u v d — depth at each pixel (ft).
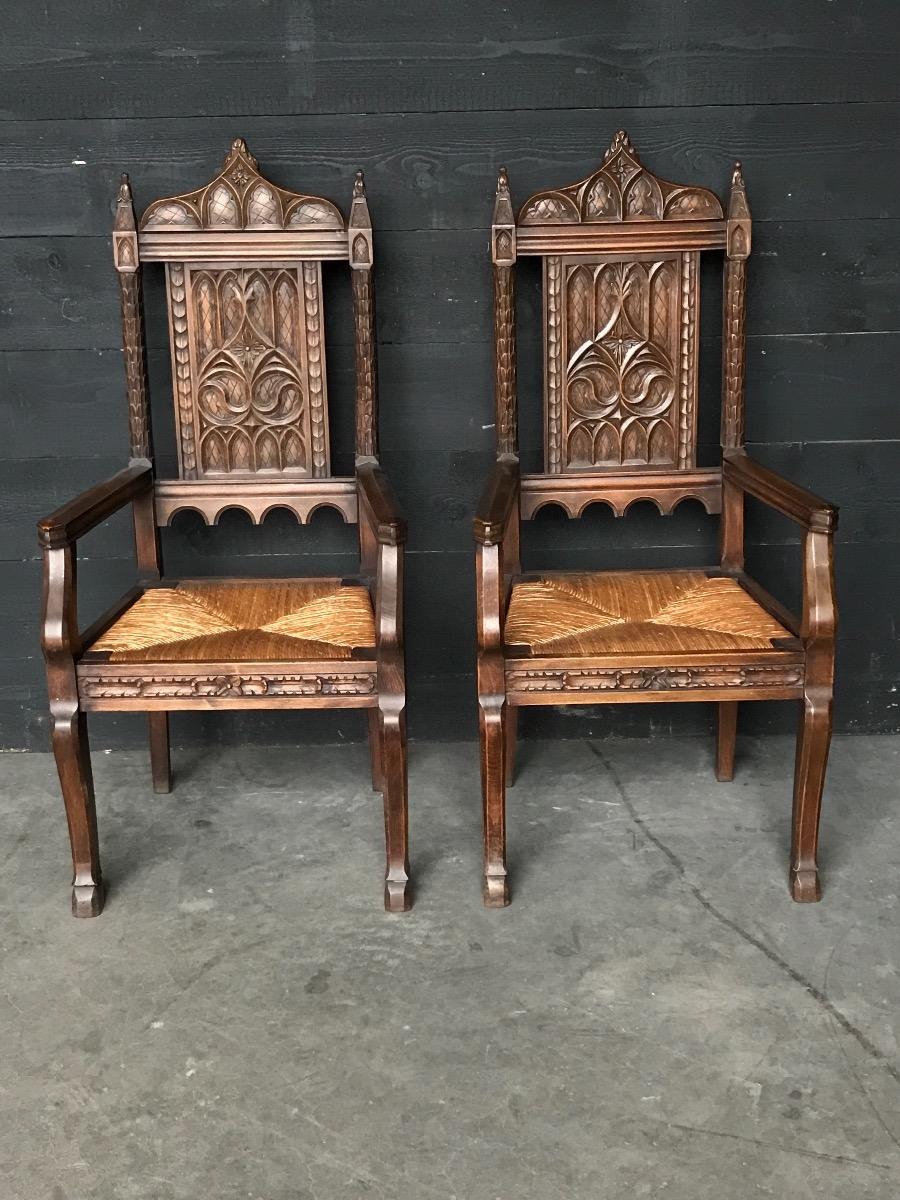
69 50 7.75
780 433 8.50
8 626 8.74
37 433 8.39
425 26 7.78
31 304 8.16
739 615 7.02
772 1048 5.70
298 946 6.56
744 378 7.83
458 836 7.69
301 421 7.89
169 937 6.65
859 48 7.86
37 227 8.03
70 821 6.73
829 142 8.01
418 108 7.91
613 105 7.93
